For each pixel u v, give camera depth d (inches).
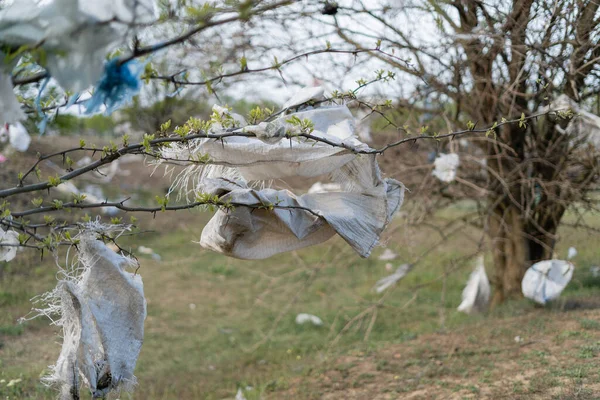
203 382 231.1
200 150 114.2
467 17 224.1
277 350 269.3
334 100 130.3
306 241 124.5
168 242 466.0
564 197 272.4
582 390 169.3
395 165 269.7
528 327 239.1
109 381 110.2
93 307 109.0
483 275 279.3
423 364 219.3
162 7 82.6
